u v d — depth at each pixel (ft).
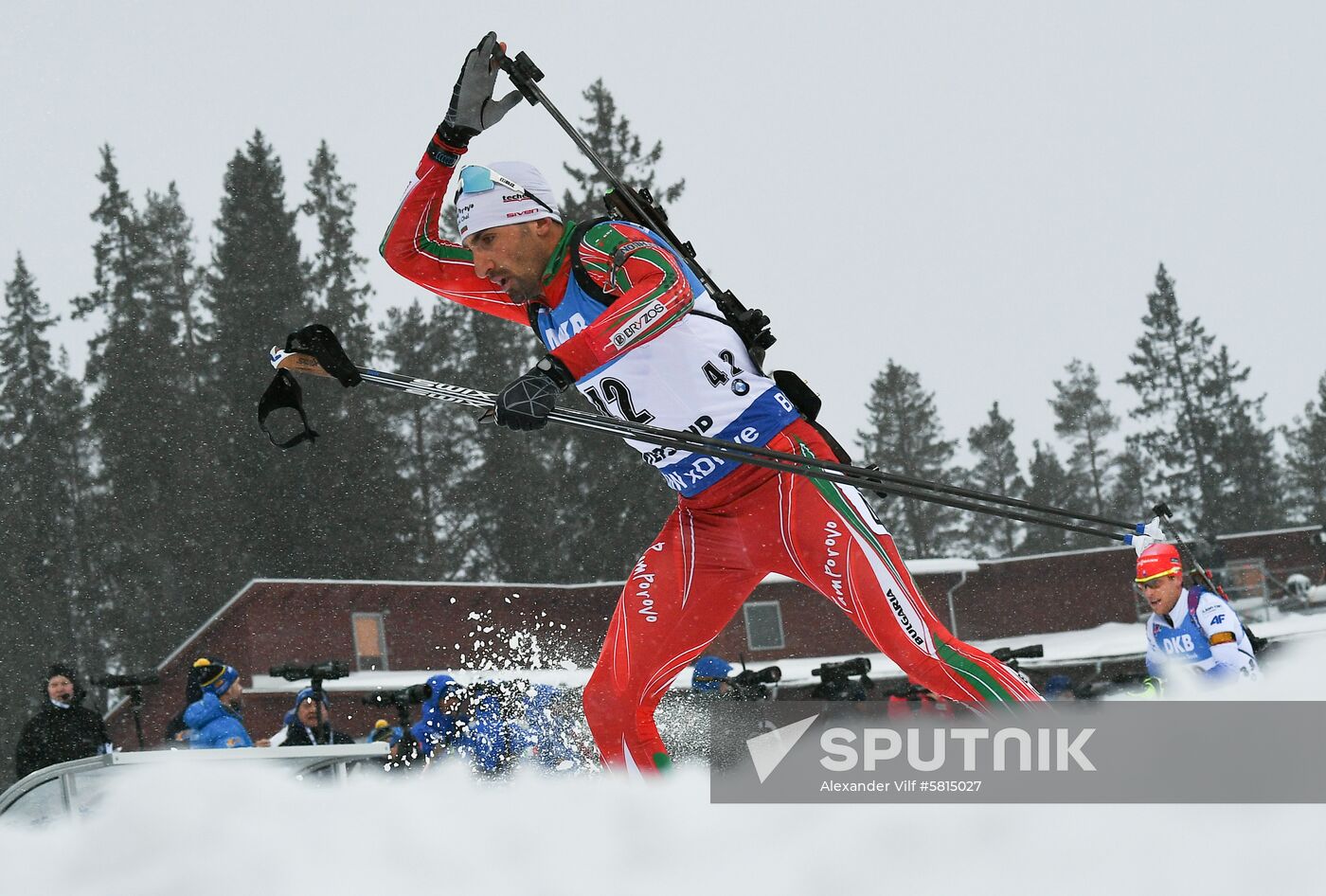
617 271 31.83
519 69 35.12
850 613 33.94
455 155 35.60
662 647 34.09
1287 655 51.21
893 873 25.20
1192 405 501.97
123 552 318.65
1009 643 229.04
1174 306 507.30
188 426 336.08
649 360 32.99
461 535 354.13
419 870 25.98
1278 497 491.72
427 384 32.45
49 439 356.38
